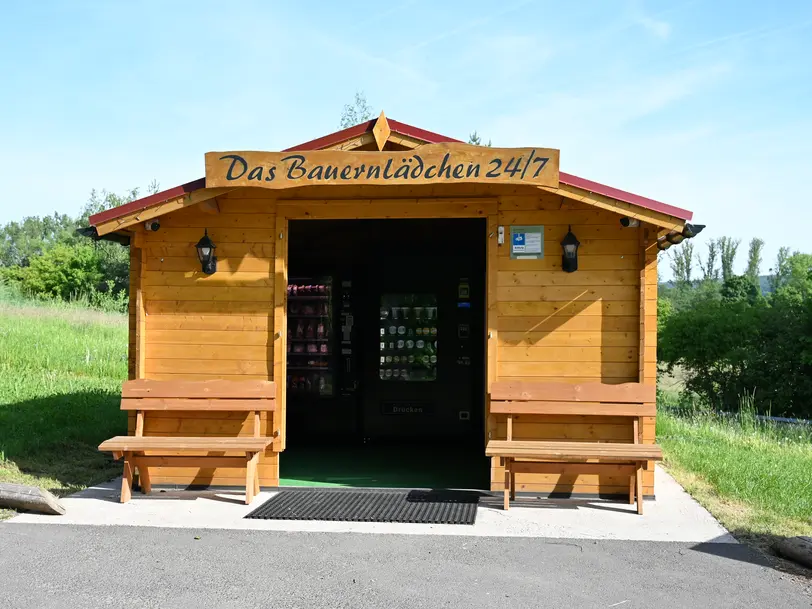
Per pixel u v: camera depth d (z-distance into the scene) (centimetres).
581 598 484
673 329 2041
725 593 495
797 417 1911
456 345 1039
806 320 1927
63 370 1495
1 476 793
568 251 730
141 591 490
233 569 531
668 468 900
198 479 765
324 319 1059
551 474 730
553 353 740
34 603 468
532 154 668
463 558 557
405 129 729
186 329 772
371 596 484
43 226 7456
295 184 684
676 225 677
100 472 842
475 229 1043
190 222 772
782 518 677
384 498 732
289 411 1055
